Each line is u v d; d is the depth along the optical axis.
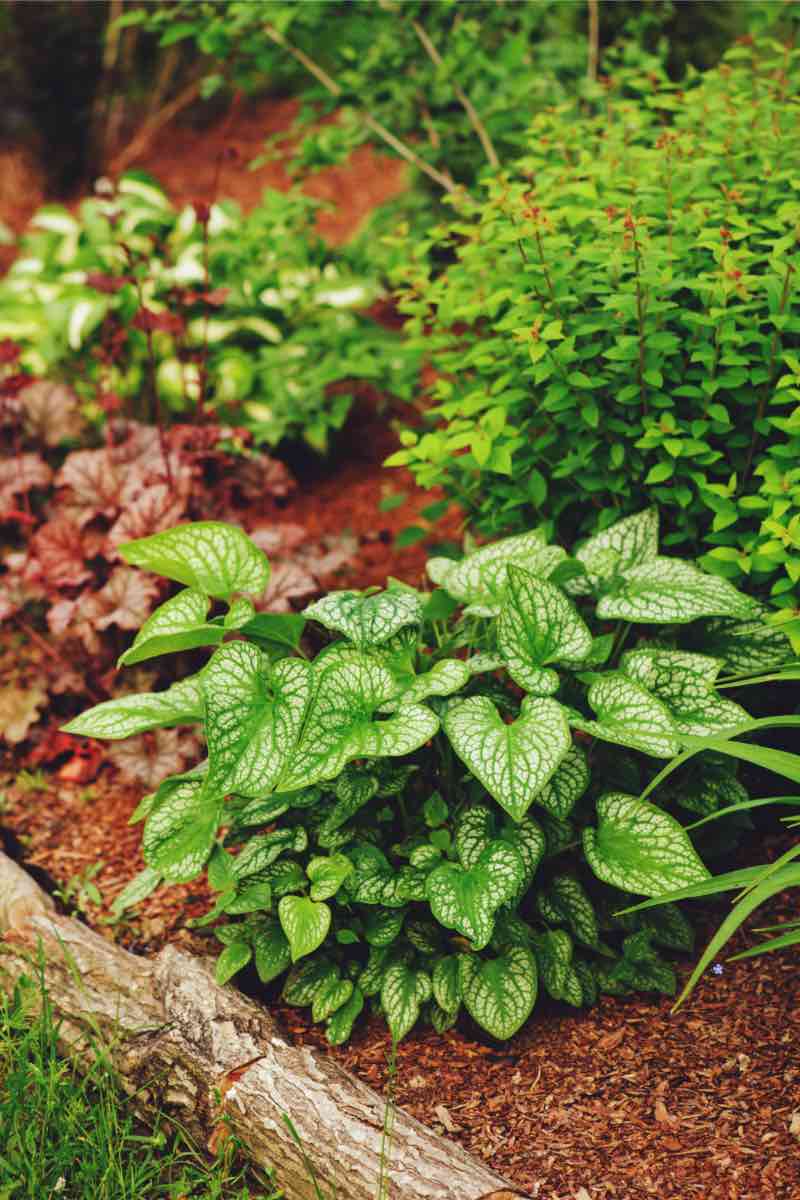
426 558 4.46
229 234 4.91
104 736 2.68
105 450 4.28
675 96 3.64
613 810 2.60
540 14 4.50
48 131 8.54
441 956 2.74
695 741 2.21
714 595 2.63
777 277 2.81
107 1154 2.41
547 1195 2.26
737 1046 2.54
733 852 3.04
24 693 3.96
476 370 3.62
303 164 4.67
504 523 3.36
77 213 8.12
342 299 5.12
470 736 2.40
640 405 3.01
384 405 4.82
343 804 2.64
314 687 2.51
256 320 5.22
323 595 3.97
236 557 2.81
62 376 5.39
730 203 2.96
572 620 2.59
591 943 2.67
